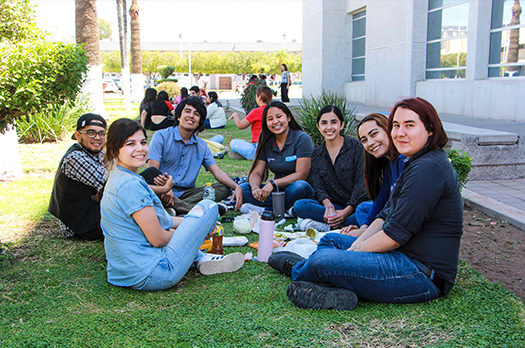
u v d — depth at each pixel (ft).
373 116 10.07
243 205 15.28
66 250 11.66
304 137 15.15
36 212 15.33
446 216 7.80
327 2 55.62
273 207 14.17
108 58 189.67
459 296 8.60
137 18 70.85
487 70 32.19
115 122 8.86
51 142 32.58
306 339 7.13
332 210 12.86
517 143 18.97
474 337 7.13
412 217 7.60
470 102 32.55
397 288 8.01
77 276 9.95
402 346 6.93
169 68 145.69
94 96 40.75
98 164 12.02
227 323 7.67
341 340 7.10
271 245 10.91
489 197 15.93
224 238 12.39
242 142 26.58
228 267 10.12
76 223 12.21
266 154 15.64
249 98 45.24
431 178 7.54
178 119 14.67
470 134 18.74
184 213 13.50
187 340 7.14
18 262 10.85
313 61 60.54
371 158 10.25
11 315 8.10
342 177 13.24
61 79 10.99
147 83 191.01
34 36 12.06
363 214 11.92
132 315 8.02
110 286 9.36
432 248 7.91
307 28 62.54
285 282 9.53
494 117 30.22
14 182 20.02
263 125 15.29
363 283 8.04
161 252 9.08
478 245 11.87
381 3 43.78
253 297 8.75
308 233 12.35
